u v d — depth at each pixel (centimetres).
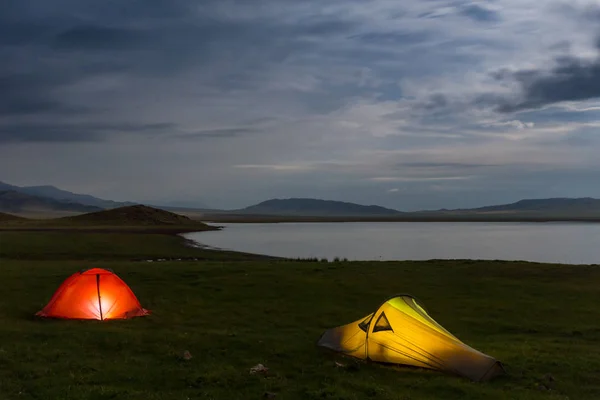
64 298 1989
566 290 2675
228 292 2561
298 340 1686
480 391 1209
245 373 1309
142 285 2720
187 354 1453
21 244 5759
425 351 1410
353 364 1419
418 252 7450
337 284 2789
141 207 17375
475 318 2120
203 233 12494
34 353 1430
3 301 2238
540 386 1264
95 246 6038
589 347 1678
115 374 1270
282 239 10581
